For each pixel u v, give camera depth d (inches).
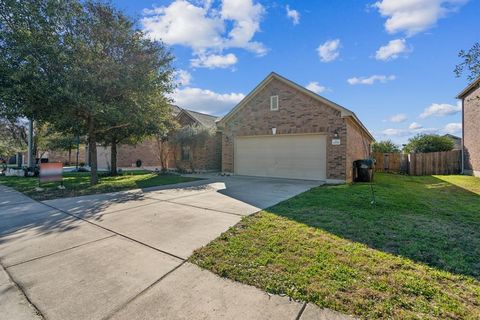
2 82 309.0
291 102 464.8
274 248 135.8
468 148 567.8
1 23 309.9
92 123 411.2
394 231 161.8
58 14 327.3
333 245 138.9
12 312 86.7
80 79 325.4
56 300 93.2
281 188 359.9
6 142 808.3
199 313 84.6
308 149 449.7
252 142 524.1
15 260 127.4
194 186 389.4
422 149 782.5
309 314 83.1
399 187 364.8
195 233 164.4
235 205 247.1
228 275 109.3
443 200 264.8
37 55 311.1
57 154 1238.3
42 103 326.0
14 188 381.7
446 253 128.0
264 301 90.7
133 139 623.2
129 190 353.1
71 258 129.2
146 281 106.0
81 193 329.7
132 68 368.2
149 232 168.2
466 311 82.8
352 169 455.8
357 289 96.0
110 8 372.2
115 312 85.8
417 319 79.2
